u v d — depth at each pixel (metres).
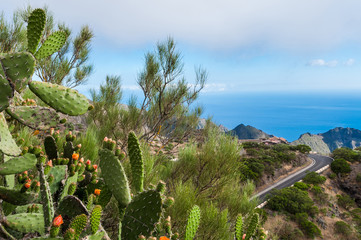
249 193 4.65
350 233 26.58
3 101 1.22
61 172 1.30
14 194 1.16
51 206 1.08
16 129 2.21
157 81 5.55
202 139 5.17
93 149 2.59
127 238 1.25
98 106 5.50
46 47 1.64
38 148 1.26
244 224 3.42
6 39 4.14
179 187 3.08
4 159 1.41
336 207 32.50
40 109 1.52
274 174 37.09
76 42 6.16
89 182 1.40
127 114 5.30
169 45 5.45
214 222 2.99
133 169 1.43
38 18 1.30
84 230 1.01
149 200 1.24
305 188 33.03
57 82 5.58
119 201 1.31
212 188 4.05
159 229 1.39
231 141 4.16
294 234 23.53
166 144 5.79
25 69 1.24
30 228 1.07
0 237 1.01
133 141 1.40
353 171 40.16
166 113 5.78
